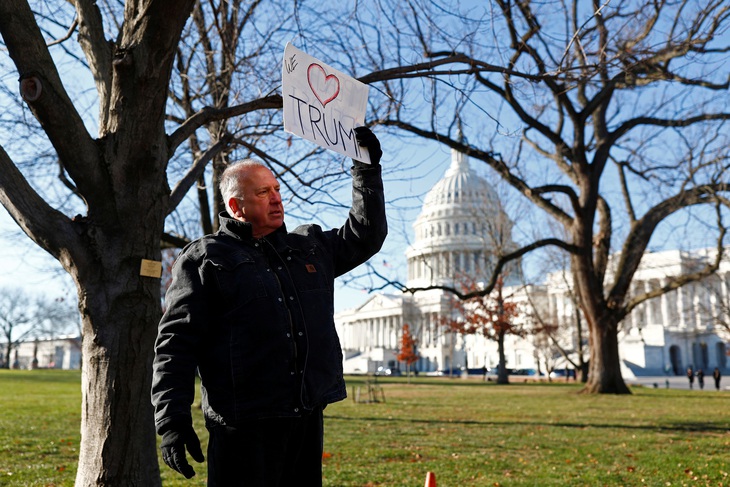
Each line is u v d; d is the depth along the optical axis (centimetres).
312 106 397
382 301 12069
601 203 3275
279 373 324
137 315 539
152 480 534
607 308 3225
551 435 1436
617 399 2853
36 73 495
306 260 359
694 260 5956
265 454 321
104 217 539
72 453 1138
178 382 315
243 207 355
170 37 524
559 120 3147
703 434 1441
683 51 947
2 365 13200
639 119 2895
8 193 520
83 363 539
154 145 550
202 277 334
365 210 382
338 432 1511
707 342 9662
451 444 1275
